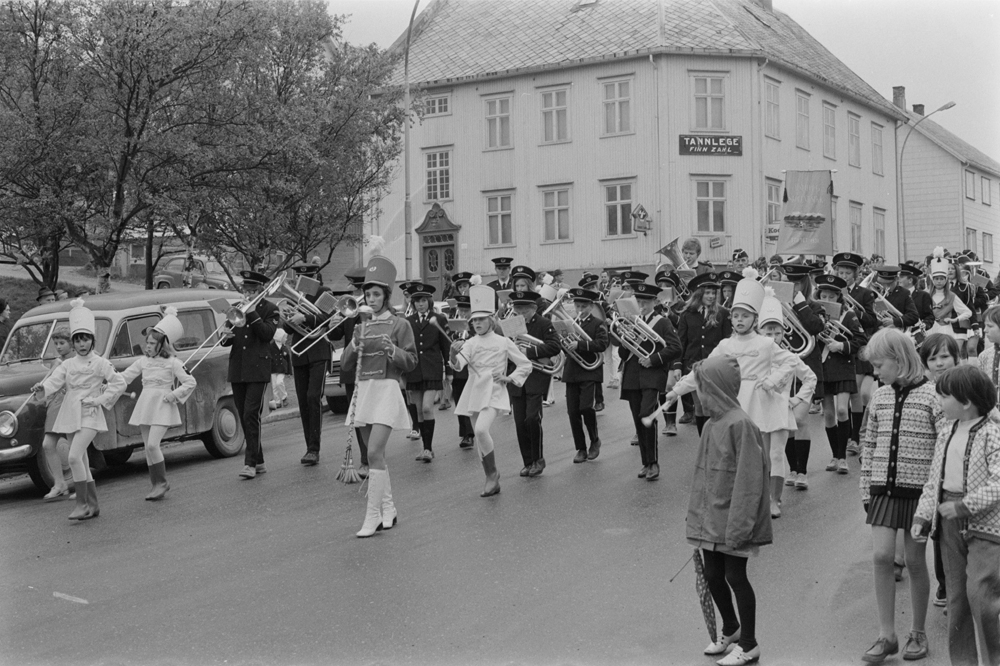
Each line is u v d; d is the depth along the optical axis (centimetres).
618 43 3781
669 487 1117
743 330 1005
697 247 1842
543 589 763
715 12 3894
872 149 4731
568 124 3841
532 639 661
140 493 1199
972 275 2016
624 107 3759
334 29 2636
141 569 862
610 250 3775
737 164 3741
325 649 657
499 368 1125
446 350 1396
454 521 991
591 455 1298
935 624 683
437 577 802
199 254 2831
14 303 2919
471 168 3997
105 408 1100
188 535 974
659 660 622
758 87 3769
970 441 581
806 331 1171
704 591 626
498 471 1254
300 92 2592
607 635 665
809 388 996
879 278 1432
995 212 6041
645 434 1166
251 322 1265
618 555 848
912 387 629
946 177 5475
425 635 675
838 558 828
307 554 885
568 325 1274
